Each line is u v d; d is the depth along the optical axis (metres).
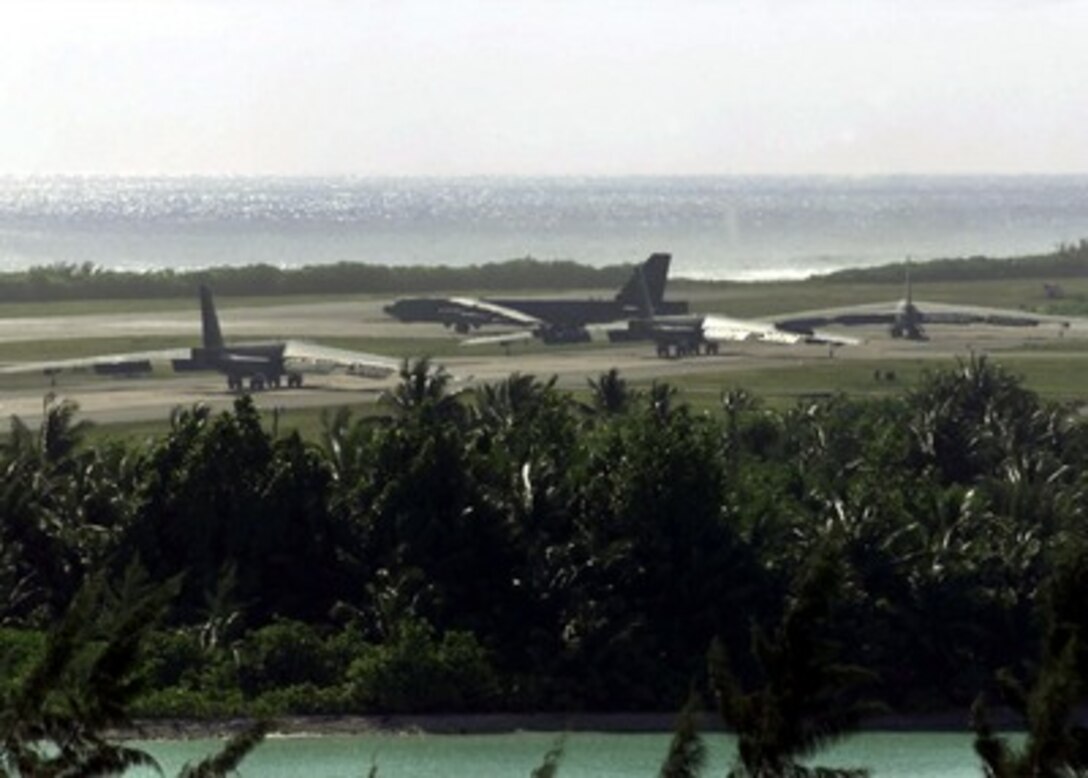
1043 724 116.00
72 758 120.75
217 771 122.44
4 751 120.75
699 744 118.56
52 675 121.81
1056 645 118.75
